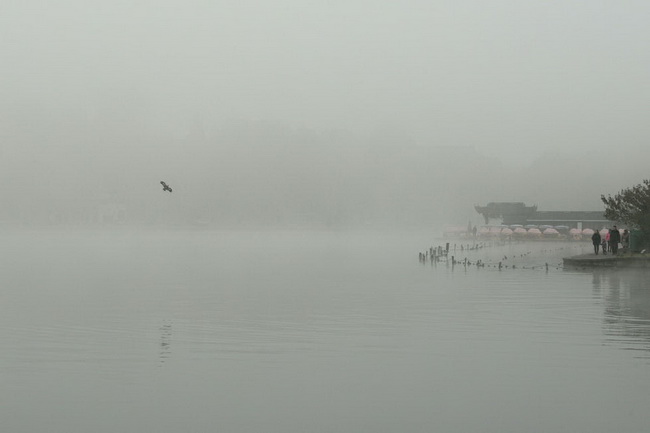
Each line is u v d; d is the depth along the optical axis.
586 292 38.81
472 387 17.64
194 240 138.75
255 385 17.88
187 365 20.08
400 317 29.45
